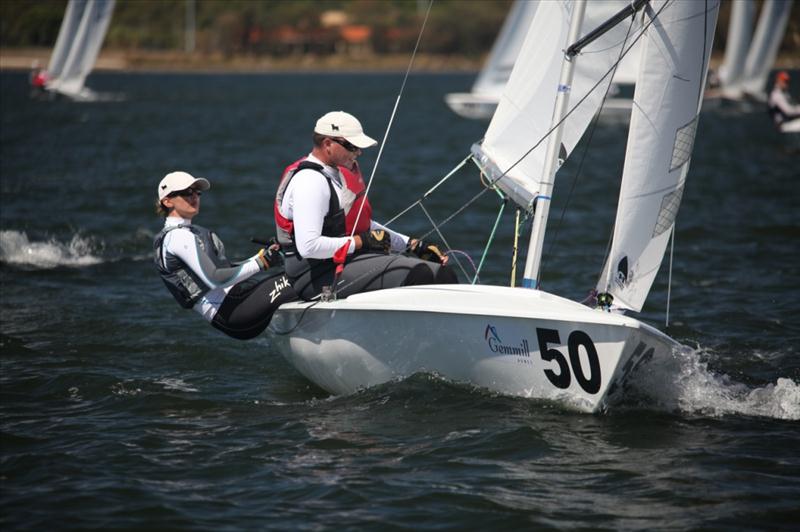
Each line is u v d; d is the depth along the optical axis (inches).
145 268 1312.7
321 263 760.3
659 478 617.0
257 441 685.9
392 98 6998.0
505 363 717.3
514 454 652.1
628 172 743.1
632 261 753.0
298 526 556.7
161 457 657.6
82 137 3570.4
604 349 673.6
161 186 751.1
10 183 2171.5
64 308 1082.7
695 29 734.5
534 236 762.8
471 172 2593.5
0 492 601.3
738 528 552.4
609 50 783.1
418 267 759.7
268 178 2378.2
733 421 717.9
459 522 561.9
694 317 1047.6
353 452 661.3
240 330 776.3
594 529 552.1
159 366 882.8
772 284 1206.3
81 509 577.3
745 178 2321.6
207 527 556.1
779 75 3105.3
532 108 810.2
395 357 746.2
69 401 780.6
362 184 755.4
